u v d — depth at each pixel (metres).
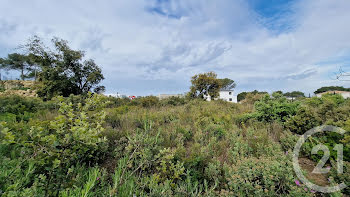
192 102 12.58
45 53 19.53
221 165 2.54
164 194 1.75
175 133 3.89
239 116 5.70
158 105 11.92
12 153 2.19
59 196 1.43
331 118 4.02
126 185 1.83
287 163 2.23
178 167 2.22
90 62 22.98
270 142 3.17
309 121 4.02
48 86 17.75
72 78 20.50
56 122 1.82
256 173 1.89
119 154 2.63
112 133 3.42
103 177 1.91
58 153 1.69
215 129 4.25
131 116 5.97
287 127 4.41
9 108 5.99
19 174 1.66
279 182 1.84
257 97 13.22
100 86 24.70
